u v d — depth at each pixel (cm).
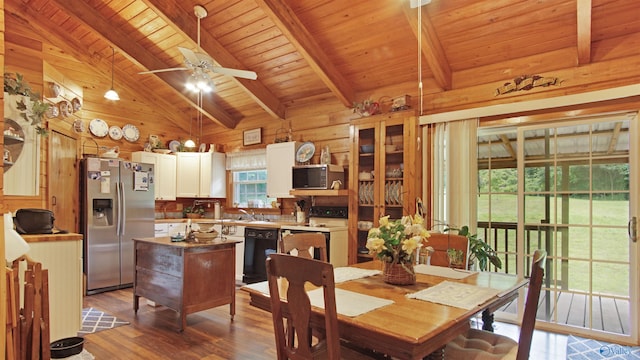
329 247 446
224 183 660
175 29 420
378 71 453
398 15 374
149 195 553
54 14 478
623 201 321
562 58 345
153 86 618
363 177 455
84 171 490
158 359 286
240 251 545
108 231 498
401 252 212
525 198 366
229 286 377
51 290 305
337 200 511
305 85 523
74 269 320
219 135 682
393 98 460
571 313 343
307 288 204
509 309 387
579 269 341
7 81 317
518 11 333
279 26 388
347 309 166
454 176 387
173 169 640
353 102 489
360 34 408
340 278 227
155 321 370
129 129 618
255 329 349
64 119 473
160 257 369
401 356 139
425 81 432
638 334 310
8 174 321
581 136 340
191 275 349
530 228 364
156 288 373
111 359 286
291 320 174
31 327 220
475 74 396
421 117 409
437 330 142
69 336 315
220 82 561
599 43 327
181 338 327
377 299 182
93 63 548
